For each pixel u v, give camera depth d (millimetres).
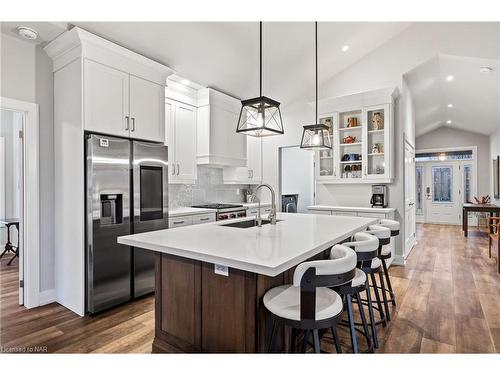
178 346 2072
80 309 2832
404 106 5000
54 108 3168
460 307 3031
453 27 4414
